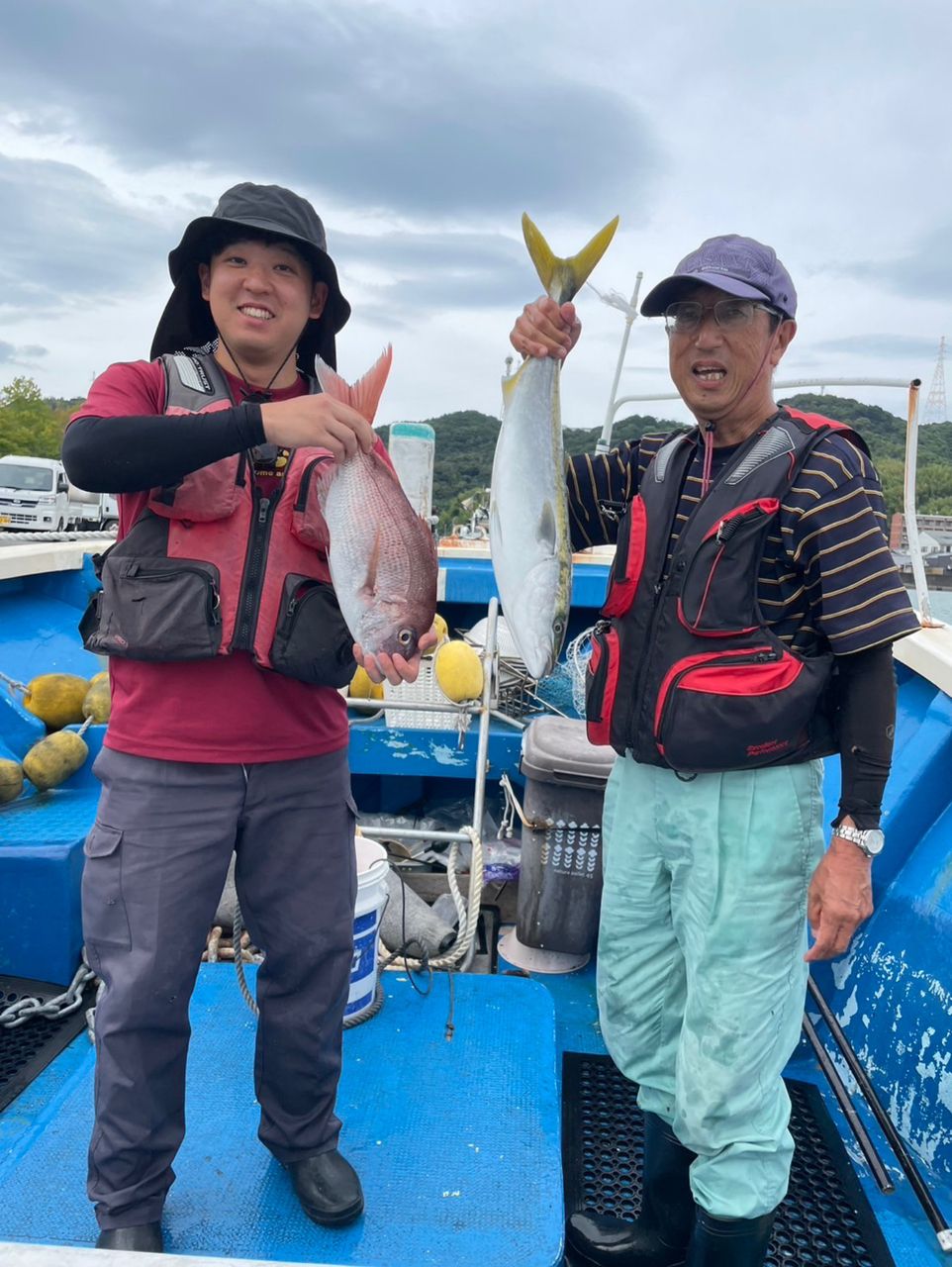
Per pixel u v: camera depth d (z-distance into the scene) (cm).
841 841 184
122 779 182
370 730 387
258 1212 199
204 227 182
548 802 328
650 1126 215
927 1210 219
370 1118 227
